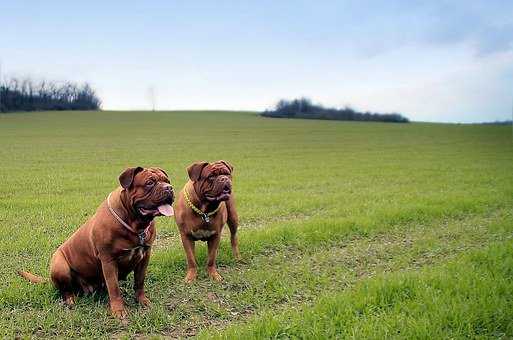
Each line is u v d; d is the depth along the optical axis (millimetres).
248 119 97562
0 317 6086
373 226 10953
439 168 27016
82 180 20703
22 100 123562
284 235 10016
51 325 5879
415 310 5895
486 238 10188
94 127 70062
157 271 7758
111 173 23609
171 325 5973
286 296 6859
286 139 54281
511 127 81438
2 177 21391
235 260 8742
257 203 14977
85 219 12102
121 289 7172
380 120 107812
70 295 6633
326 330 5422
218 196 7270
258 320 5711
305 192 17891
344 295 6434
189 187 7637
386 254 9086
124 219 6043
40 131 60875
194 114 110250
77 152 36281
